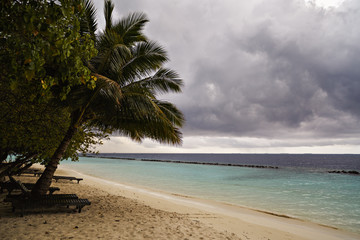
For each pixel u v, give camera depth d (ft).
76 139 30.12
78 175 87.97
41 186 23.59
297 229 31.09
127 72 27.32
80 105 22.70
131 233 18.29
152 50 27.43
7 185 27.96
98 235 16.99
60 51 8.63
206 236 20.22
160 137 26.91
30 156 31.24
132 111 24.76
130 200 36.70
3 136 20.85
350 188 83.76
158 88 29.09
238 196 61.36
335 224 37.01
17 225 17.53
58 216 21.38
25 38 8.68
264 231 27.66
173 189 70.08
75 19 9.05
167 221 23.98
